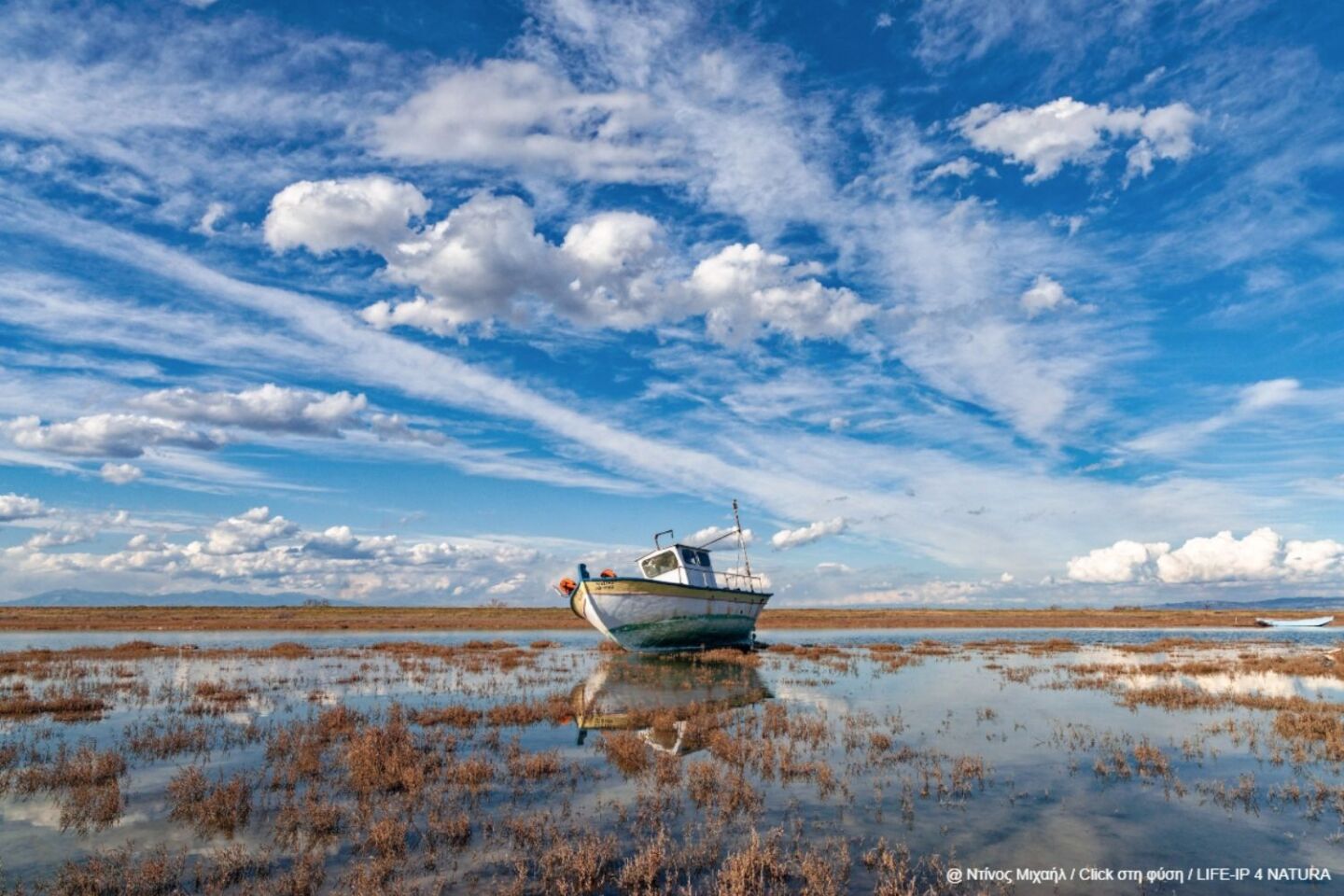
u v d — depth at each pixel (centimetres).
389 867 934
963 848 1038
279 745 1548
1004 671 3169
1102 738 1723
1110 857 1013
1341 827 1134
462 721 1891
